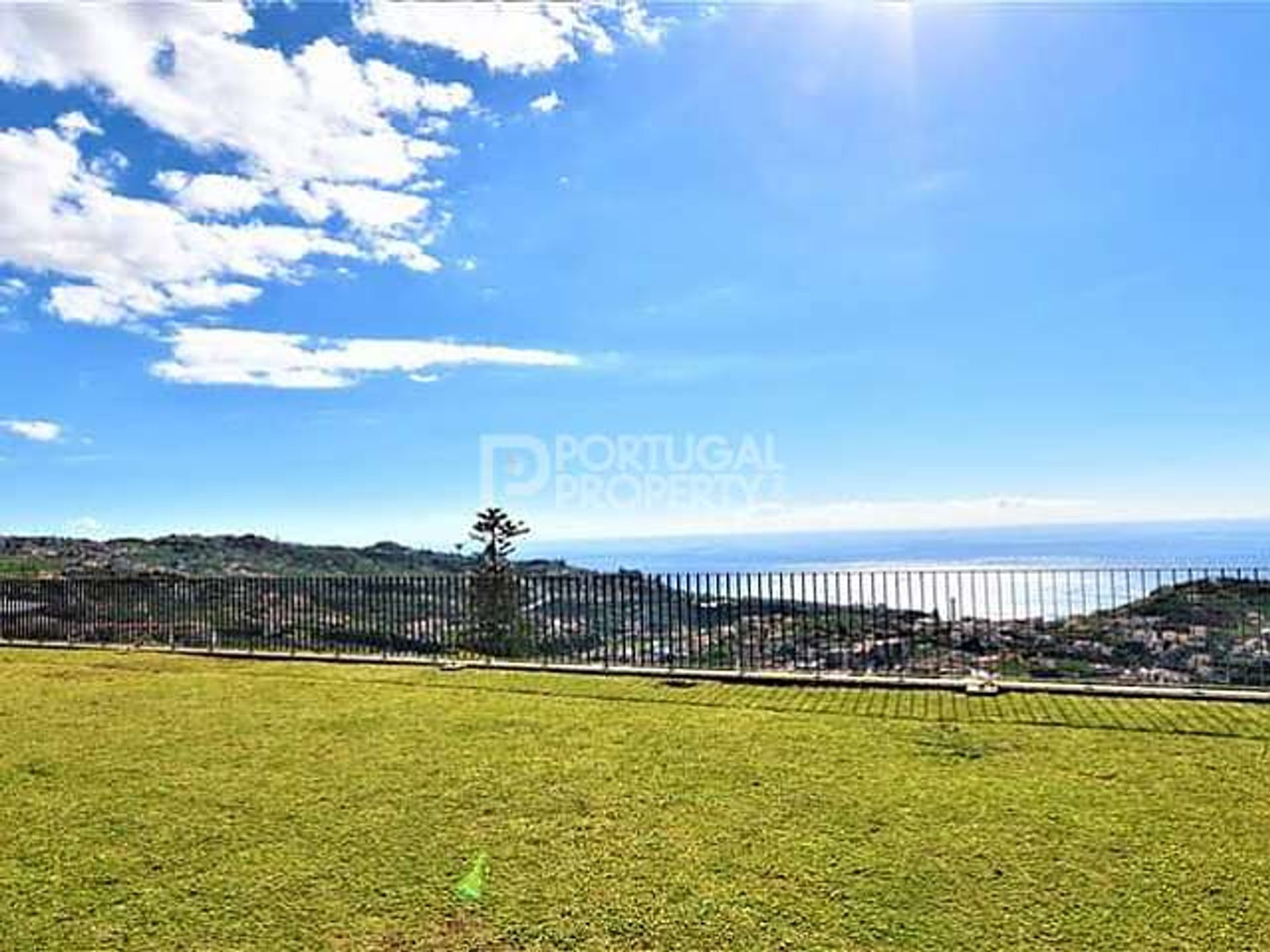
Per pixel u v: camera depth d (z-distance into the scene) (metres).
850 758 6.28
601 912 3.88
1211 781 5.55
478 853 4.57
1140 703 7.85
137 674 11.13
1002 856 4.40
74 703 9.10
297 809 5.38
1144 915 3.73
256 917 3.89
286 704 8.84
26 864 4.55
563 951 3.55
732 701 8.42
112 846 4.80
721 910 3.87
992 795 5.36
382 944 3.63
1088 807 5.09
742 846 4.61
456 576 12.08
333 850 4.66
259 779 6.05
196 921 3.87
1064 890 3.99
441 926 3.77
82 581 14.97
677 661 10.41
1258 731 6.81
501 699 8.81
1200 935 3.55
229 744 7.12
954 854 4.43
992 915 3.76
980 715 7.56
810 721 7.50
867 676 9.14
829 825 4.89
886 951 3.48
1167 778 5.63
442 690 9.44
